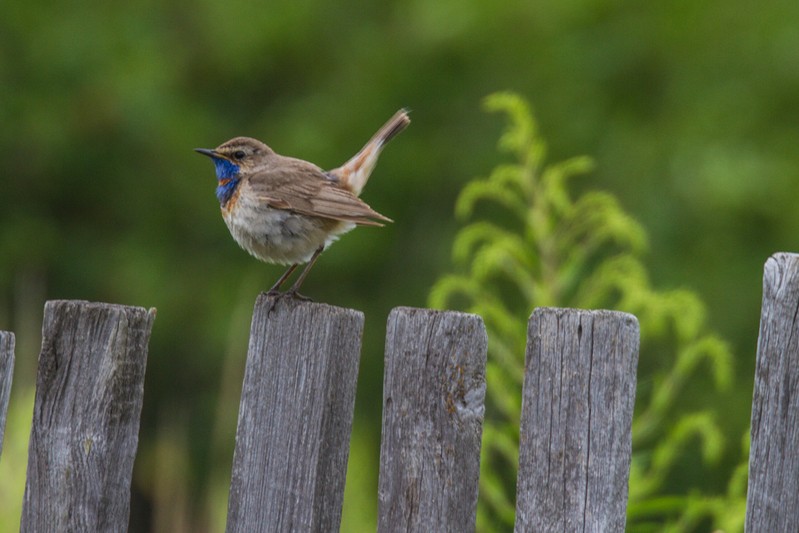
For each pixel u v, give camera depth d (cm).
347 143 1666
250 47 1753
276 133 1680
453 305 1501
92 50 1702
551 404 422
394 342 441
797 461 401
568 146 1606
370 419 1619
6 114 1691
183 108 1720
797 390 401
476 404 433
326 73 1791
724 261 1489
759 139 1536
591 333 418
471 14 1670
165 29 1777
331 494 457
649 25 1638
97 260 1705
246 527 458
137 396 462
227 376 904
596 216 727
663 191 1531
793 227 1480
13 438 688
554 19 1684
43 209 1745
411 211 1697
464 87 1719
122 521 461
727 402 1349
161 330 1648
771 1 1625
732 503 587
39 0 1745
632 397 417
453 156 1677
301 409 455
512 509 641
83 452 455
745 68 1600
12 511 666
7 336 454
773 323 405
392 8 1803
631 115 1634
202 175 1727
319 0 1797
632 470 657
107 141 1723
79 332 459
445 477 434
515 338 679
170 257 1708
